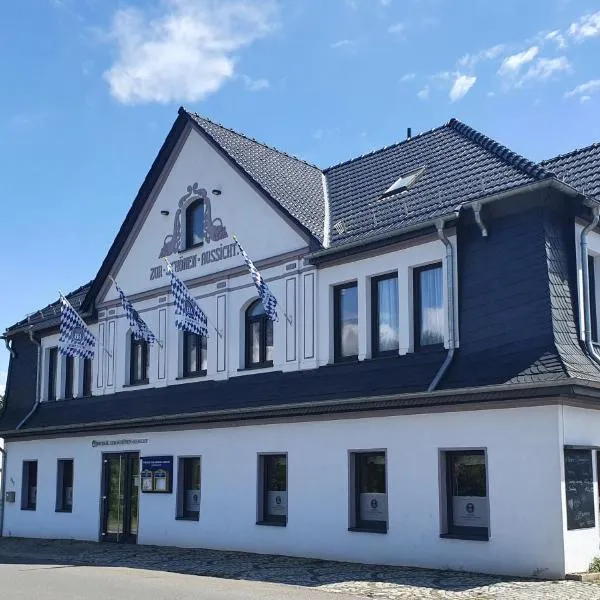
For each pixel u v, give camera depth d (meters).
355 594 12.05
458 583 12.70
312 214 19.48
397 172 20.27
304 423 17.38
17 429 26.08
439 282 16.03
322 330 17.95
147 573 15.32
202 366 21.27
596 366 14.20
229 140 22.11
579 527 13.26
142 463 21.47
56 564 17.47
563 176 17.41
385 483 15.74
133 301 23.58
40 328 26.77
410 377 15.67
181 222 22.39
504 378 13.85
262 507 18.25
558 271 14.53
